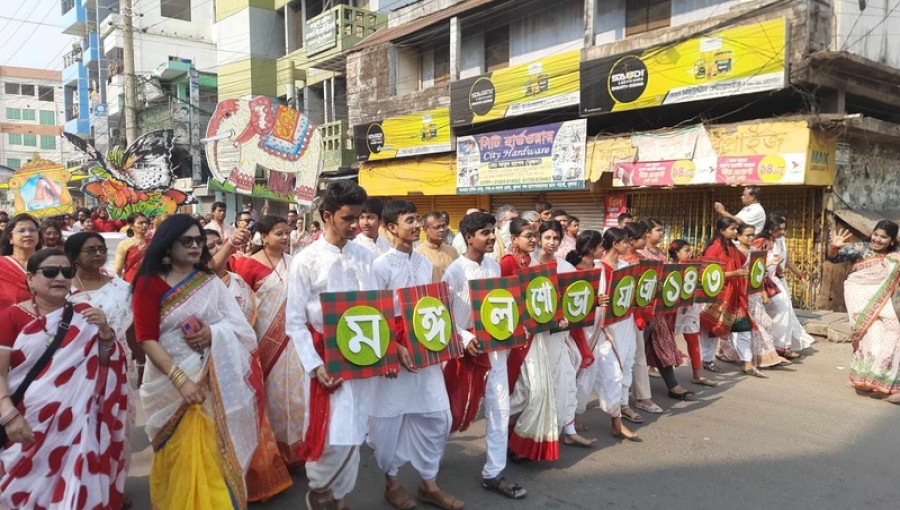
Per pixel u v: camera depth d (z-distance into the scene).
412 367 3.38
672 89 10.65
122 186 11.63
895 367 5.64
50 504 2.90
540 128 12.97
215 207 7.43
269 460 3.73
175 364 2.97
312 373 3.13
